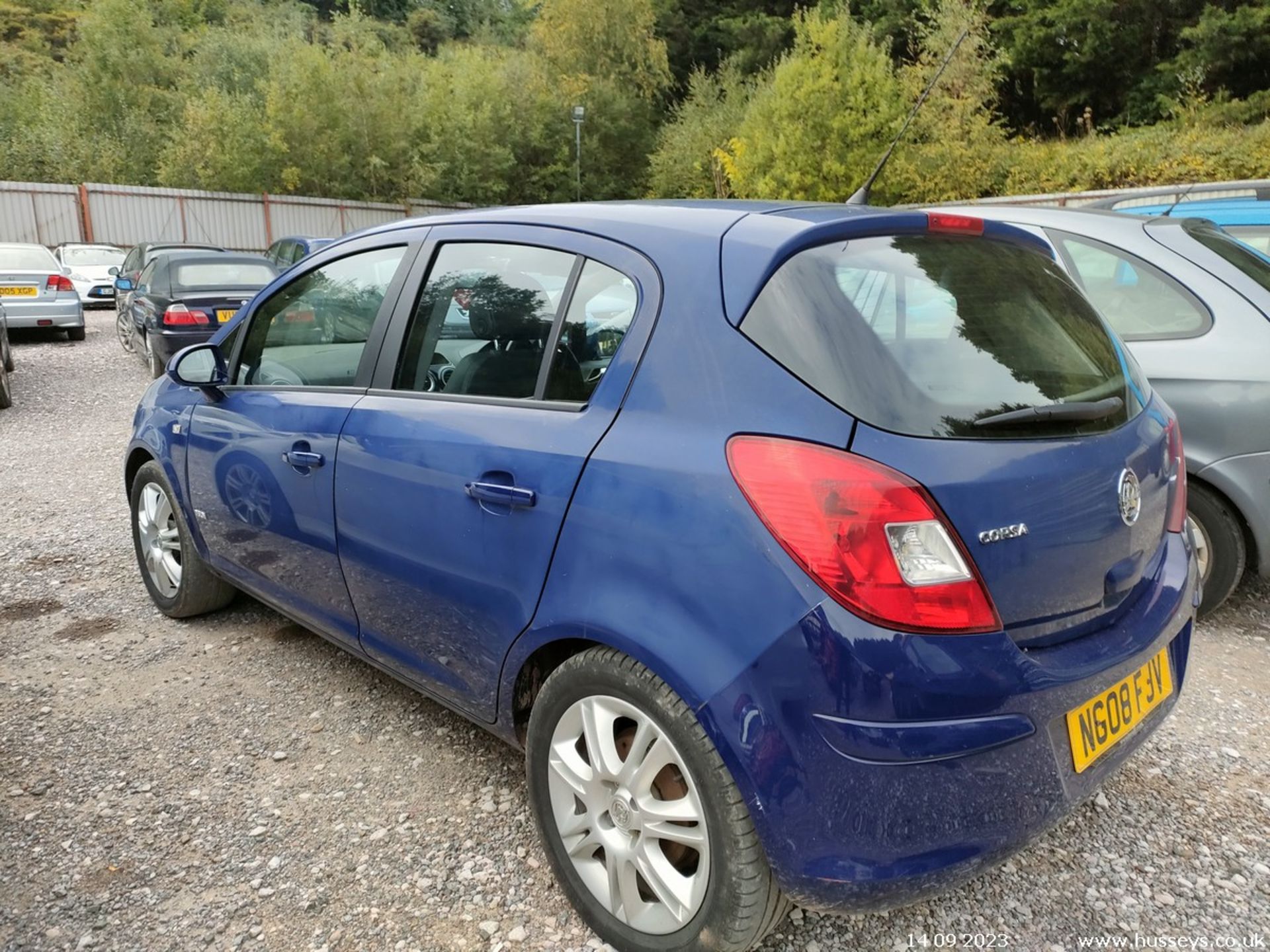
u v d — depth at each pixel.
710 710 1.77
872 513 1.66
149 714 3.19
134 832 2.54
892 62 26.53
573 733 2.14
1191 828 2.56
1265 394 3.47
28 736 3.04
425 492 2.42
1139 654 2.02
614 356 2.10
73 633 3.85
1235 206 5.40
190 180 30.77
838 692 1.66
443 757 2.93
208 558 3.65
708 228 2.09
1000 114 30.72
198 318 9.37
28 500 5.85
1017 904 2.27
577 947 2.12
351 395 2.80
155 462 3.88
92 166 30.92
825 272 1.92
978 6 26.67
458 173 37.34
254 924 2.20
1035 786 1.82
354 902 2.28
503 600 2.22
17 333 15.34
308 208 32.50
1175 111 28.16
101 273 19.59
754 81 41.34
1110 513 2.00
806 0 44.41
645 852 1.99
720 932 1.85
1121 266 3.96
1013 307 2.16
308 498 2.89
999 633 1.76
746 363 1.87
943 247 2.17
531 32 46.50
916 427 1.76
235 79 37.97
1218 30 28.44
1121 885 2.33
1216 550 3.69
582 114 38.75
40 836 2.52
